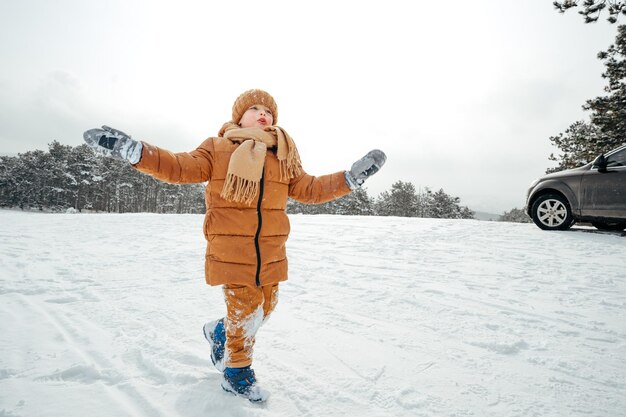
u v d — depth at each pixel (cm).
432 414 172
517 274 443
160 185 7888
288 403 179
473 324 288
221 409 172
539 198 741
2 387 187
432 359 230
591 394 192
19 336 254
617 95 1728
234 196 188
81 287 392
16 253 586
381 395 188
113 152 162
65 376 201
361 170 206
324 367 217
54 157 6600
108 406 173
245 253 190
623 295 363
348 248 624
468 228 799
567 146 2303
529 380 205
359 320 296
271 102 236
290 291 379
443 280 418
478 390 194
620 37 1658
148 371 208
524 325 287
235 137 202
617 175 650
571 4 1131
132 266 501
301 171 222
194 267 496
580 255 540
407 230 805
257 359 227
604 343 255
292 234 788
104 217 1309
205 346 243
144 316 303
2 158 6969
